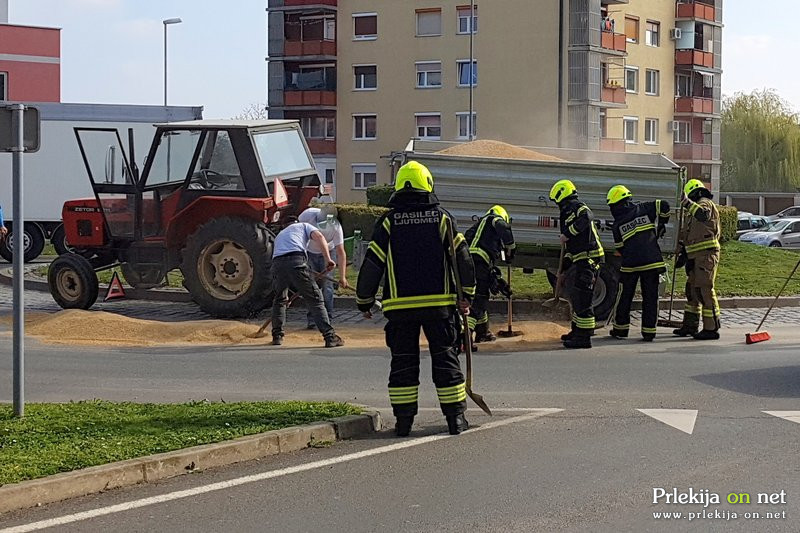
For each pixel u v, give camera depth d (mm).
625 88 60188
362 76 60531
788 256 23719
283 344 13477
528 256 15664
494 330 14570
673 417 8492
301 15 61469
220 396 9820
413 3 58531
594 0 55875
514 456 7238
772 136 76812
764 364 11367
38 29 48250
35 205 27906
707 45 66250
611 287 15000
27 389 10266
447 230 7988
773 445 7457
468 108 57531
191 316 16422
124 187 16734
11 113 7855
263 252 15602
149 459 6676
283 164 16656
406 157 15406
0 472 6289
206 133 16234
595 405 9102
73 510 6012
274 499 6234
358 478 6703
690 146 65250
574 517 5789
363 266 8047
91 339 13961
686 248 13844
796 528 5586
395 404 7984
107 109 27562
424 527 5652
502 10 56594
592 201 15273
